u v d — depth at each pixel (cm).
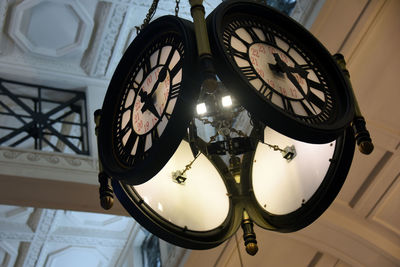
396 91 674
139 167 250
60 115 988
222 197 325
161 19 287
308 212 292
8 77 909
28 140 1042
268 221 315
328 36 636
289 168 317
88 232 1184
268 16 294
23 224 1138
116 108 305
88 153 831
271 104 240
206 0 870
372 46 643
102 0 848
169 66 273
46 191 756
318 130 244
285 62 281
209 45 250
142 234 1170
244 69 260
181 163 329
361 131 277
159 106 266
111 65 934
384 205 741
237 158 352
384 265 775
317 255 809
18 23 861
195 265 822
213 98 344
